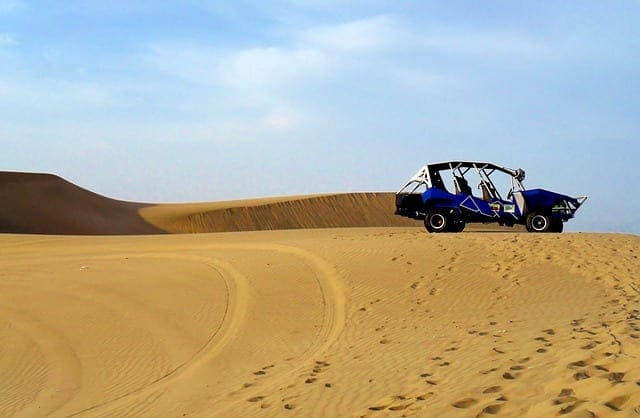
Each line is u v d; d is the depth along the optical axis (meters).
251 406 9.16
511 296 14.67
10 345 14.17
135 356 13.20
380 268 17.14
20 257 26.17
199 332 14.48
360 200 91.69
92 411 10.19
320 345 12.83
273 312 15.16
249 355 12.73
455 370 9.05
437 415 7.05
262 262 19.36
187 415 9.40
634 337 9.01
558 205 22.48
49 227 62.38
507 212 22.58
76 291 18.59
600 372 7.34
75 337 14.62
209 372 11.87
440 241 19.45
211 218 76.94
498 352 9.70
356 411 8.02
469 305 14.31
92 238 31.59
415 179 23.78
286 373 10.99
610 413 5.88
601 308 13.09
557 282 15.45
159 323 15.27
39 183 69.19
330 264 17.84
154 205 83.31
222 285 17.73
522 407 6.65
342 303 15.23
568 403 6.38
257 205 82.50
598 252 17.64
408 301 14.91
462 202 22.80
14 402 10.87
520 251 17.88
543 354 8.94
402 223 89.25
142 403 10.34
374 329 13.36
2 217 60.91
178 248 25.42
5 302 17.78
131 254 24.89
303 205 86.50
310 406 8.58
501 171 22.92
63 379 12.02
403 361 10.39
